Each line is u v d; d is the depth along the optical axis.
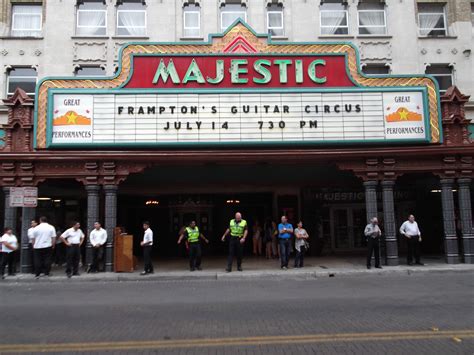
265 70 16.05
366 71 22.47
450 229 16.16
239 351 5.80
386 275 14.32
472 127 18.19
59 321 7.73
